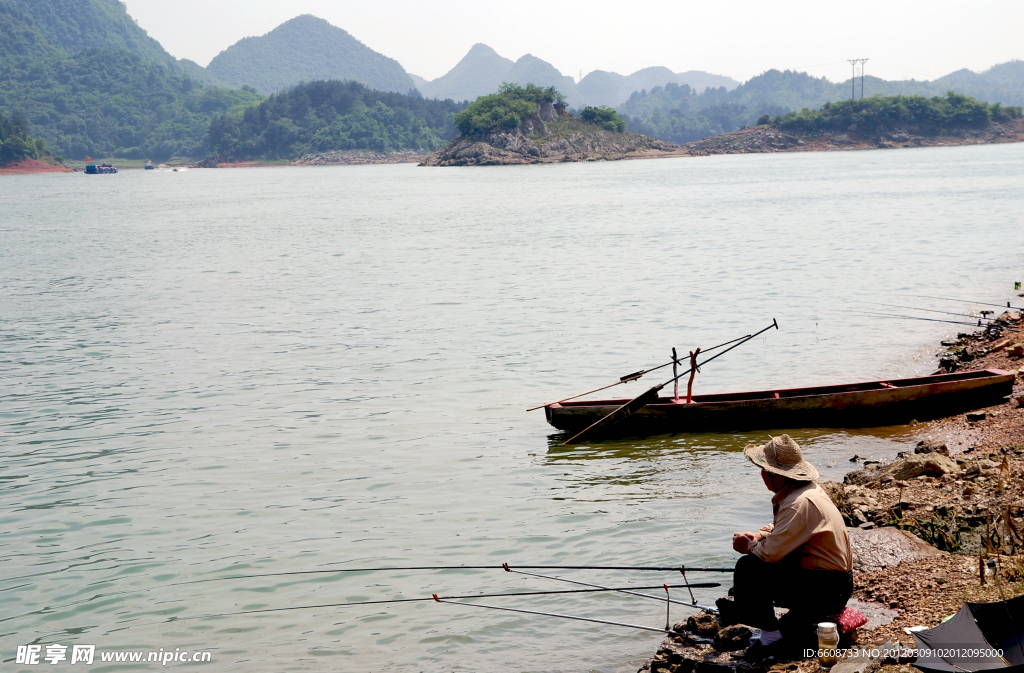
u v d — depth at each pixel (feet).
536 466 43.45
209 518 37.68
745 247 134.92
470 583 30.73
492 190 376.07
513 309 88.33
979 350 62.23
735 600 23.94
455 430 50.01
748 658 22.79
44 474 44.01
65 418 54.34
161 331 83.10
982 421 46.03
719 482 40.06
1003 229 143.02
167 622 28.78
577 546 33.35
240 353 72.43
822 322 76.59
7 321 90.22
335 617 28.71
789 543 22.40
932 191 253.65
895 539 28.99
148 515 38.22
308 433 50.03
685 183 380.17
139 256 154.30
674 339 72.18
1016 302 81.30
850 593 23.04
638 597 28.99
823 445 45.50
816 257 119.34
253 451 46.96
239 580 31.60
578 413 47.55
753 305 85.46
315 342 75.92
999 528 28.96
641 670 24.26
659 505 37.24
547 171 624.59
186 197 417.90
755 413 48.73
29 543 35.53
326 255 146.72
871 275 101.45
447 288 104.68
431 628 27.66
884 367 61.05
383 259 138.10
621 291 96.94
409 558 32.94
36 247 176.45
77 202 388.57
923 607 24.03
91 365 69.41
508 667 25.21
